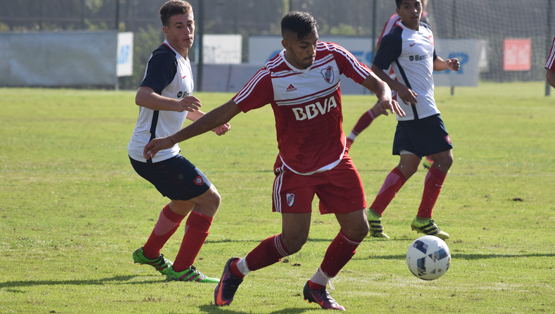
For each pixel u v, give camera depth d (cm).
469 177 3719
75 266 1883
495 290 1652
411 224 2367
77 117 7000
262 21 16212
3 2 15012
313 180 1470
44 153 4475
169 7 1728
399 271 1853
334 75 1445
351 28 15850
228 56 14262
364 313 1462
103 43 11481
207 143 5216
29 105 8288
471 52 11238
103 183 3412
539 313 1455
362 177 3666
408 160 2403
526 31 12975
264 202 2973
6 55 11469
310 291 1511
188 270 1761
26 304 1495
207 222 1750
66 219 2545
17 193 3083
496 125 6656
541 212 2769
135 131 1780
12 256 1983
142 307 1490
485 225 2525
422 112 2372
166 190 1755
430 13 11400
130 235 2300
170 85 1731
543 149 4941
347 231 1485
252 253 1487
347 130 6225
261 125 6700
